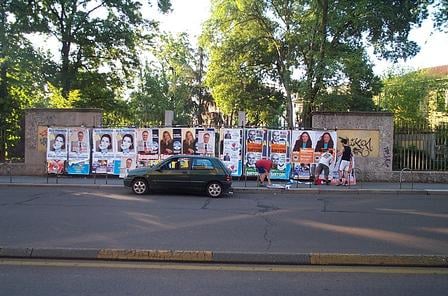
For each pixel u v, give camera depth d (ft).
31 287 17.89
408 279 19.58
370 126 65.82
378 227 31.27
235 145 64.80
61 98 83.71
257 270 20.71
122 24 98.53
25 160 67.51
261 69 126.11
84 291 17.47
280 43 109.70
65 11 95.45
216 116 205.05
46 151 66.74
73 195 47.98
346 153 61.00
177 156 50.49
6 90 84.17
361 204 44.37
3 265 20.92
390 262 21.86
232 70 118.52
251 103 124.98
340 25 90.22
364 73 93.56
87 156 65.72
